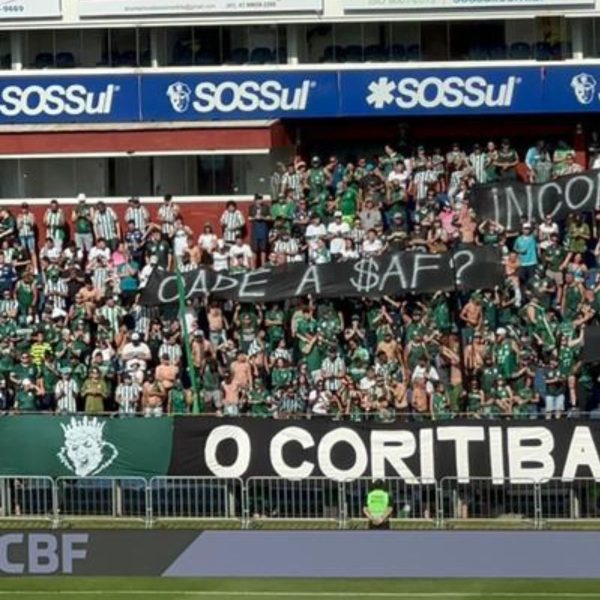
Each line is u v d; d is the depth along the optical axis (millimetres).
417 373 111125
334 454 105188
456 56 137000
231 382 113812
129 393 113875
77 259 125125
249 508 104938
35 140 135750
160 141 135625
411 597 90375
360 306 118125
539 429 104188
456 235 121188
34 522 104625
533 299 114938
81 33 138375
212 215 134750
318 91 136500
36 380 115750
